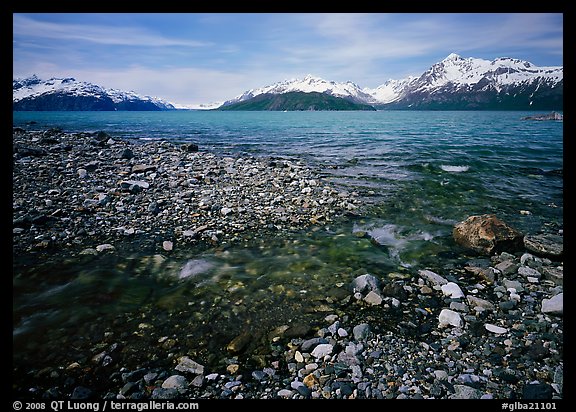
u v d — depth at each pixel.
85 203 13.02
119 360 5.69
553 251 9.45
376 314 7.11
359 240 10.94
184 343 6.15
